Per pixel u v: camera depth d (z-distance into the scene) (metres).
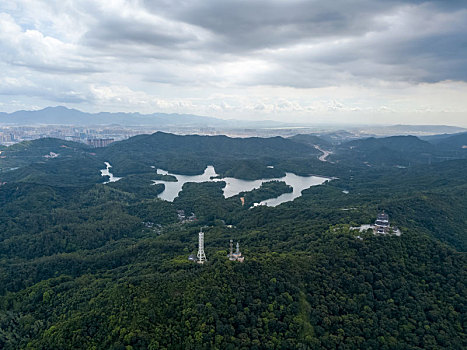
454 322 130.62
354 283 144.38
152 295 134.75
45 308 151.00
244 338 120.81
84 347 121.12
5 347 131.88
